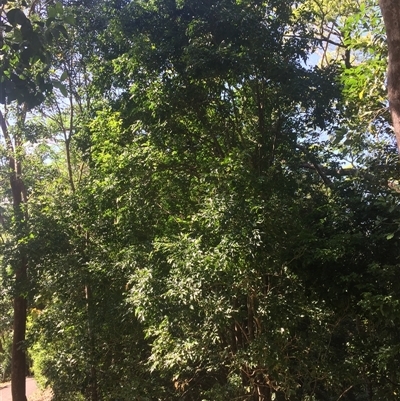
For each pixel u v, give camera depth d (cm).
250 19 696
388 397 707
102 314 858
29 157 1130
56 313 926
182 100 709
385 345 685
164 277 664
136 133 795
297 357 700
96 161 842
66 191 1084
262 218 602
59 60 1020
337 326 761
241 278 619
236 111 780
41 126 1115
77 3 995
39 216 944
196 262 590
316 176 880
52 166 1180
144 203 750
